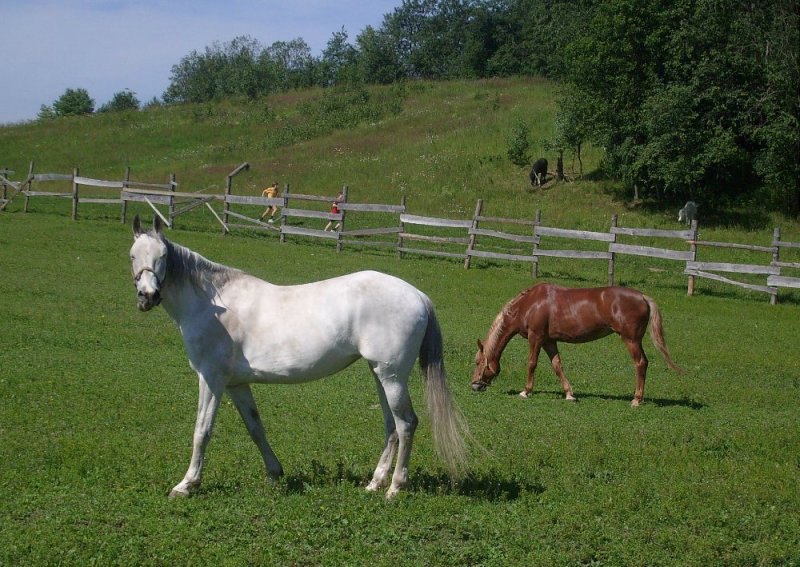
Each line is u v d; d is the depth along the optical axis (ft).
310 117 184.03
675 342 56.03
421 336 22.90
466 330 54.24
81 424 29.35
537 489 24.41
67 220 91.20
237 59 308.81
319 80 295.69
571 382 43.73
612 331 39.37
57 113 285.23
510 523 21.13
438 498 22.41
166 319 50.55
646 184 120.78
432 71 320.09
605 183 127.85
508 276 78.43
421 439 30.30
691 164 109.29
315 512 21.09
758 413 38.01
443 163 137.59
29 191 97.25
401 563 18.40
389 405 22.85
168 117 195.42
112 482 23.22
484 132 152.56
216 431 29.71
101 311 50.67
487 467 26.27
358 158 145.48
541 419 34.68
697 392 42.34
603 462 27.89
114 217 96.68
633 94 114.83
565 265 86.43
